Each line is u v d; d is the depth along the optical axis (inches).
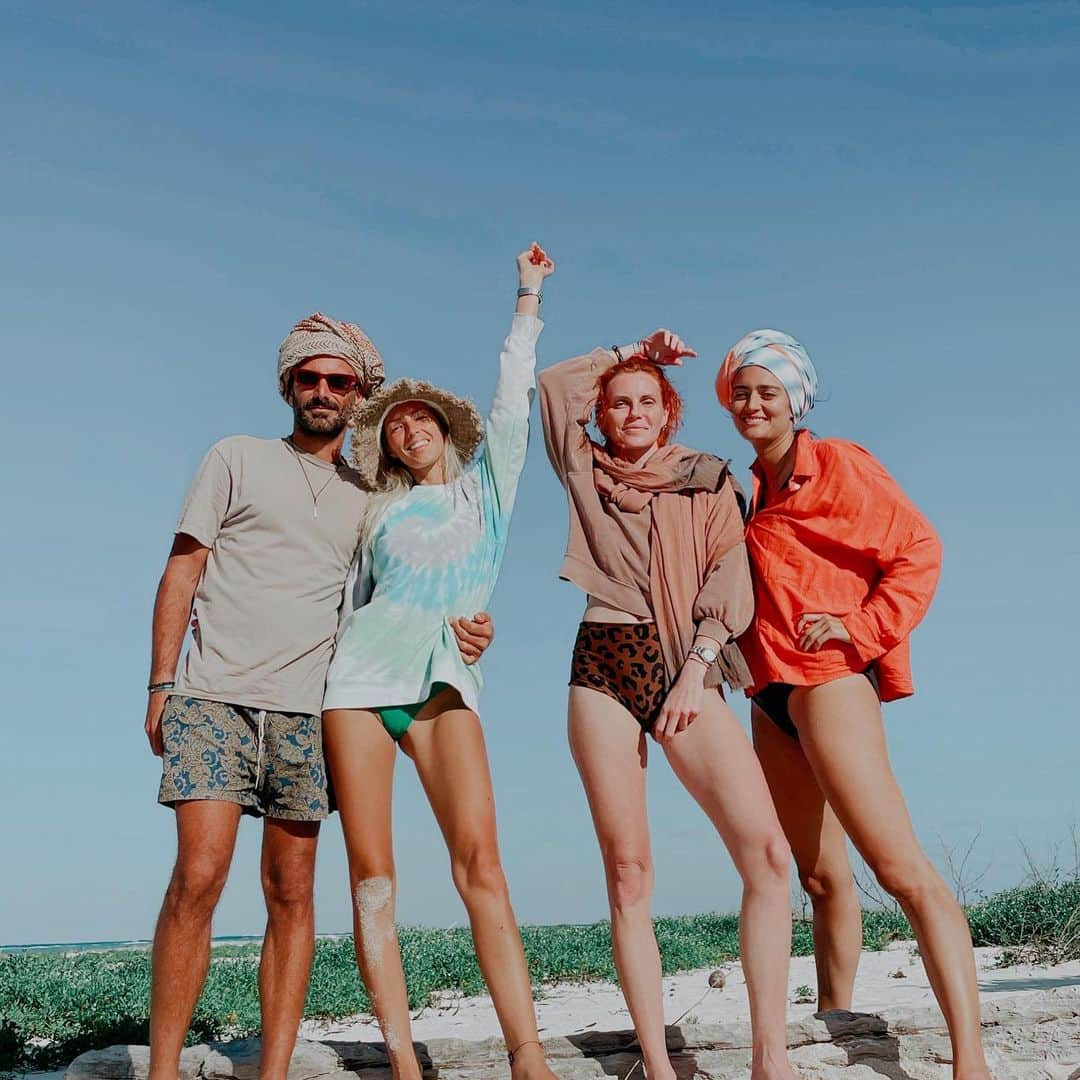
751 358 194.2
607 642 183.0
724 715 179.0
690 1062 195.2
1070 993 212.5
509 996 169.3
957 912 180.4
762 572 190.7
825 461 190.4
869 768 182.1
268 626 180.5
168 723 177.3
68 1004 346.6
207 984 375.9
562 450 194.7
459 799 175.9
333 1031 315.6
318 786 180.9
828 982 205.6
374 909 175.5
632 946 175.6
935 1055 199.9
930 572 186.7
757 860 173.0
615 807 177.8
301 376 193.0
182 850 173.0
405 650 180.5
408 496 190.4
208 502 184.2
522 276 200.2
